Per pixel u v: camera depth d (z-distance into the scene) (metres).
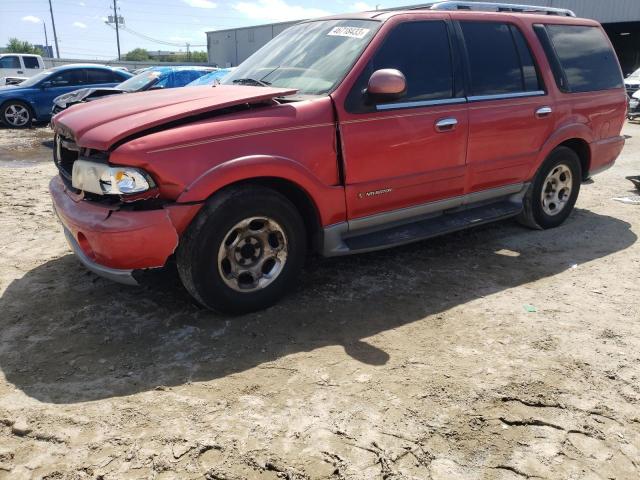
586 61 5.27
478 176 4.43
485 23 4.48
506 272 4.30
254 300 3.44
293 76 3.93
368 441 2.38
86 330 3.29
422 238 4.09
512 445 2.38
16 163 8.83
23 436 2.38
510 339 3.26
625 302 3.79
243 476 2.18
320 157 3.47
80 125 3.24
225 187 3.18
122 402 2.62
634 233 5.30
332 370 2.91
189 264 3.16
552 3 24.84
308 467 2.23
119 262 3.03
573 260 4.58
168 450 2.30
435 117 3.99
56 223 5.35
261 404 2.62
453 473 2.22
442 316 3.54
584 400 2.69
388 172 3.83
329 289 3.91
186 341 3.17
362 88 3.64
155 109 3.24
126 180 2.94
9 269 4.18
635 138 12.16
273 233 3.45
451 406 2.62
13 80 20.22
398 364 2.98
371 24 3.96
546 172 5.04
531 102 4.65
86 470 2.19
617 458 2.32
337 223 3.69
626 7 23.02
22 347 3.10
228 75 4.56
